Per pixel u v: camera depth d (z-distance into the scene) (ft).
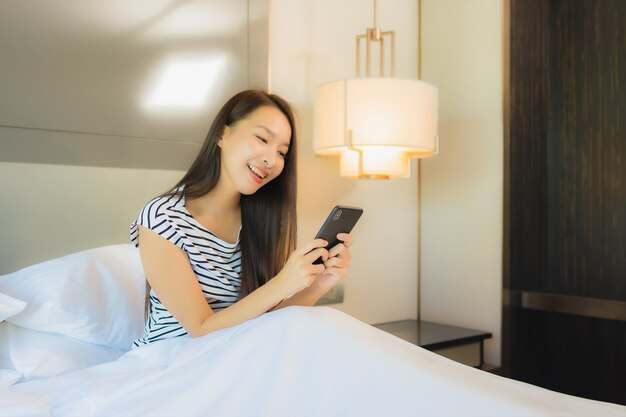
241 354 3.28
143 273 4.99
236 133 4.30
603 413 2.75
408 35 8.11
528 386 3.07
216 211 4.49
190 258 4.17
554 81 8.12
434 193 8.12
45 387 3.63
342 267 4.22
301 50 6.88
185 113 5.71
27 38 4.72
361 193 7.51
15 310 3.87
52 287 4.30
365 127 5.84
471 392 2.77
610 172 7.58
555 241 8.11
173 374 3.33
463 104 7.79
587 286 7.79
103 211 5.16
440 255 8.04
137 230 4.34
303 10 6.89
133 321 4.70
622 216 7.46
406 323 7.85
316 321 3.26
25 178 4.73
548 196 8.13
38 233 4.80
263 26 6.35
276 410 3.08
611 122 7.57
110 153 5.19
